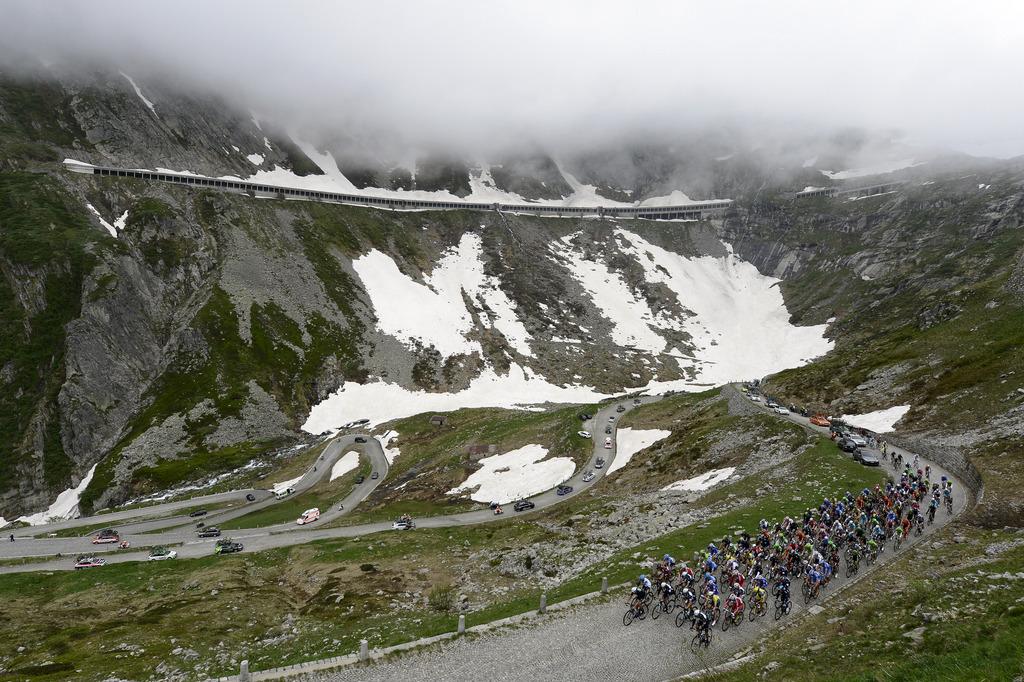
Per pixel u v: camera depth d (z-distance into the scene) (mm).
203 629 44812
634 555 40906
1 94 196250
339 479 111875
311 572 58812
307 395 153875
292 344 165000
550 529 63750
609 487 83625
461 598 44094
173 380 143375
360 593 50344
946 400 70625
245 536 78938
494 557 55031
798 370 131375
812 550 34094
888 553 37344
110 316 147625
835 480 53906
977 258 184250
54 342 140875
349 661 30391
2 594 58750
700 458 79438
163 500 107062
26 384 133750
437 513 84938
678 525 49375
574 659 28672
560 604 34125
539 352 199750
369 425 145125
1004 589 23031
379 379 166000
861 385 91750
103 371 139375
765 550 36844
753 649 27453
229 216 196125
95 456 127562
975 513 41656
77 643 43156
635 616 32031
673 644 29438
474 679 27688
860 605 28406
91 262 153750
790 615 30938
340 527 80375
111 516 98438
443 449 116688
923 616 22797
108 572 64000
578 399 170125
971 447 56625
